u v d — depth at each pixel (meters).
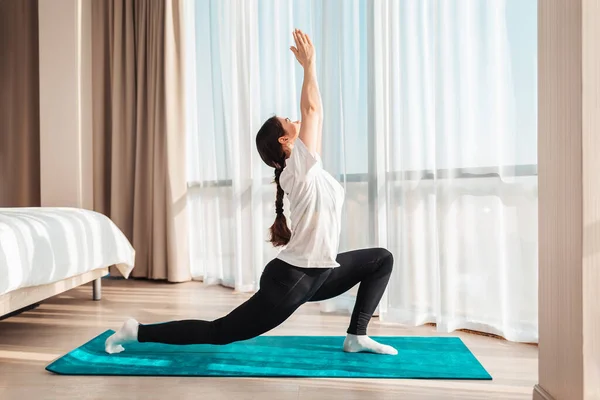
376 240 2.81
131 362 2.01
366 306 2.10
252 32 3.39
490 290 2.37
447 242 2.45
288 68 3.23
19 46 4.35
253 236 3.40
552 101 1.43
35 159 4.35
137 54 3.98
